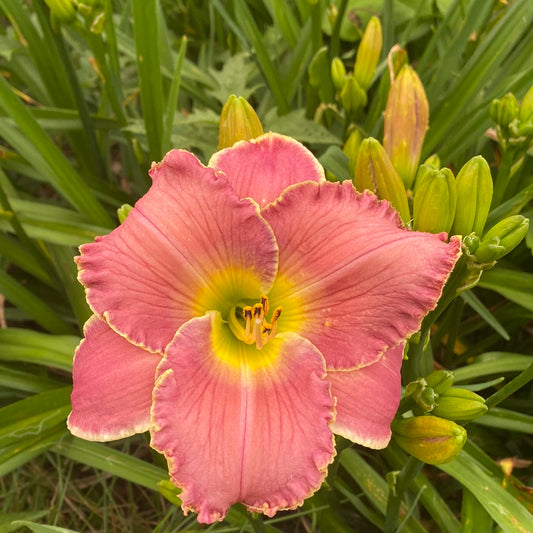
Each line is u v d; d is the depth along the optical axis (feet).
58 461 1.11
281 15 1.43
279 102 1.38
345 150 1.07
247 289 0.71
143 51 1.09
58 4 1.04
